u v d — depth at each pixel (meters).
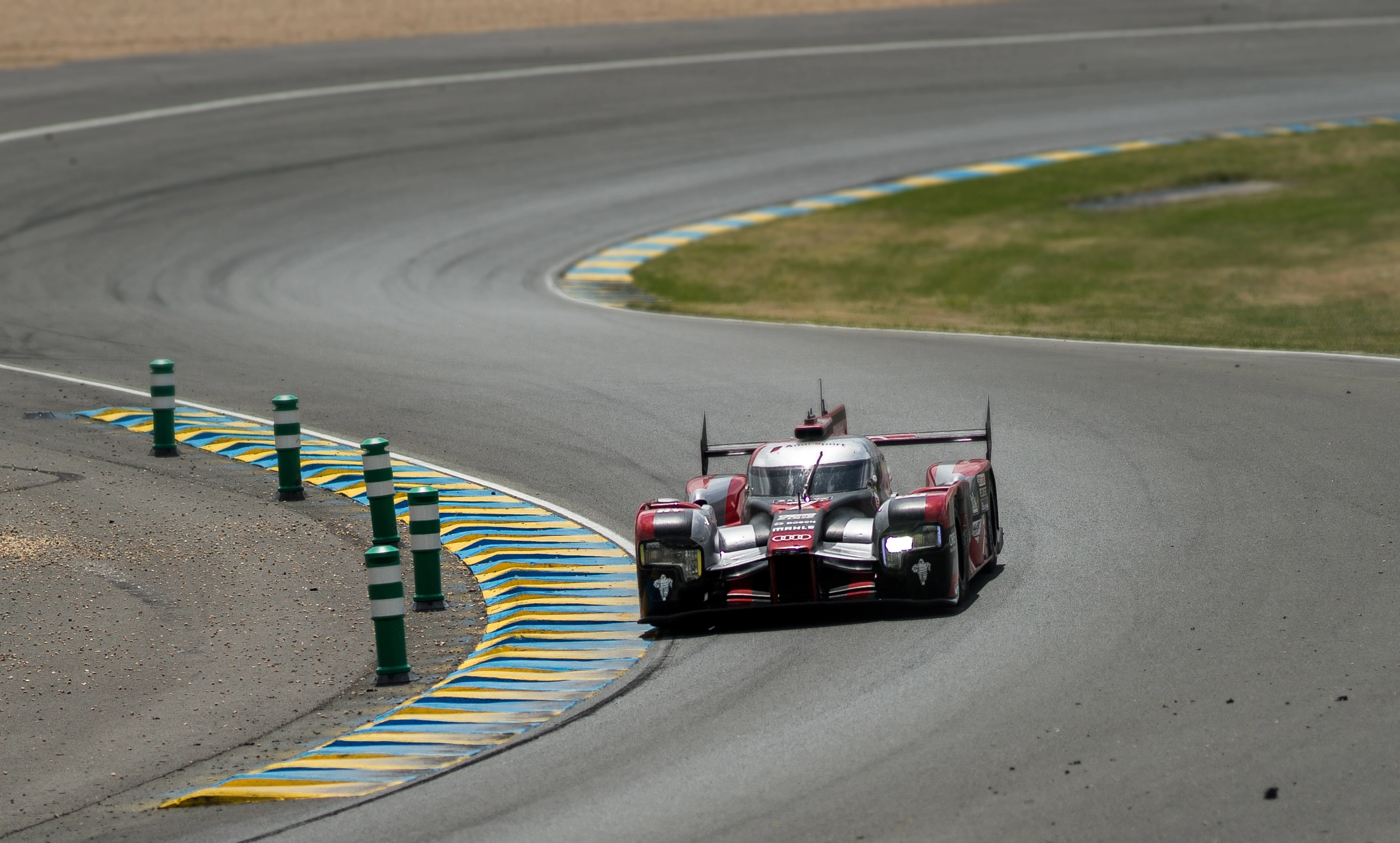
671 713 33.09
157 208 126.69
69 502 54.72
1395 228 116.56
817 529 38.81
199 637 42.19
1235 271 106.50
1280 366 65.56
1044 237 122.31
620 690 35.12
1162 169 144.00
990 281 107.62
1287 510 43.84
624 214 128.75
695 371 71.69
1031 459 52.53
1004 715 30.72
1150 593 37.75
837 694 33.03
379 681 38.28
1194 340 76.75
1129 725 29.59
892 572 37.34
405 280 105.12
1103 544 42.44
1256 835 24.56
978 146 152.62
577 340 82.00
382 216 125.62
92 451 61.75
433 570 44.19
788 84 175.75
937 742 29.66
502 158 145.50
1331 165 142.75
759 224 127.38
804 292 104.62
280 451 55.19
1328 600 35.94
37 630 42.56
